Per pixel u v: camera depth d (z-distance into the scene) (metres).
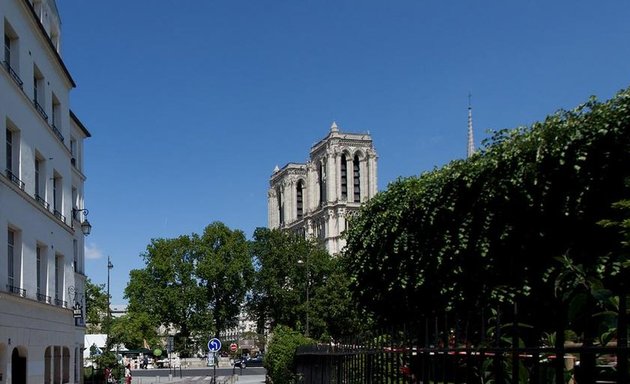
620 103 16.12
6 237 19.28
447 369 5.88
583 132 16.39
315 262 95.12
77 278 34.50
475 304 18.75
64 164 28.09
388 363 8.43
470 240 19.41
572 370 5.23
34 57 23.56
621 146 15.77
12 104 20.36
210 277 93.56
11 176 20.34
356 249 26.30
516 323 4.80
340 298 76.06
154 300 92.19
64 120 28.47
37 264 24.02
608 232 15.89
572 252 16.52
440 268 20.75
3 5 19.81
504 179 18.22
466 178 19.44
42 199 24.38
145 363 91.19
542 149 17.12
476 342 5.79
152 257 94.81
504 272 18.53
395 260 23.45
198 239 96.44
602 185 15.99
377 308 24.81
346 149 121.69
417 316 22.47
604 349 3.66
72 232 28.84
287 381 29.06
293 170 138.75
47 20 27.61
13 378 20.77
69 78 28.52
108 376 44.97
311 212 128.12
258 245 98.75
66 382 27.33
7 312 19.05
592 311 5.01
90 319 81.50
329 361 14.45
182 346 93.62
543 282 16.92
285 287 96.38
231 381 51.09
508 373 5.52
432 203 21.03
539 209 17.22
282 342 30.94
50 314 24.25
